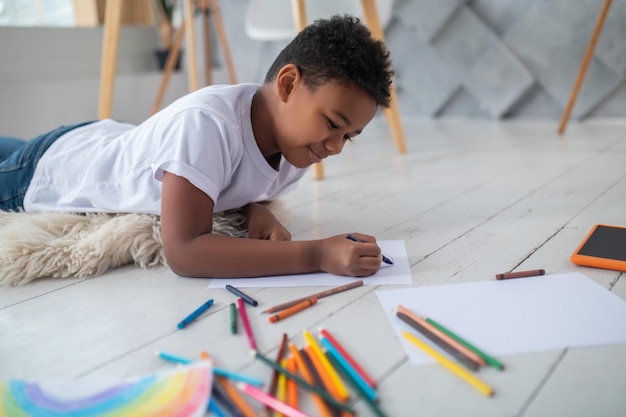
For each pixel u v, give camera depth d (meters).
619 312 0.67
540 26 2.42
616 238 0.90
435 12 2.61
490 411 0.51
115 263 0.92
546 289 0.74
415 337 0.63
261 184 0.99
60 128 1.14
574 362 0.58
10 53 2.35
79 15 2.72
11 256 0.88
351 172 1.66
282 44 3.09
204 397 0.52
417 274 0.82
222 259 0.81
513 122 2.56
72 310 0.76
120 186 0.96
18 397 0.54
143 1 2.93
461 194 1.32
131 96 2.68
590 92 2.38
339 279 0.81
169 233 0.82
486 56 2.57
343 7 2.01
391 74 0.86
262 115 0.91
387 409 0.52
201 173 0.81
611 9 2.24
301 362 0.58
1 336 0.69
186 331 0.68
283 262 0.81
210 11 2.68
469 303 0.71
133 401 0.52
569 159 1.66
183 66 3.10
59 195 1.06
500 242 0.96
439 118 2.82
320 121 0.82
